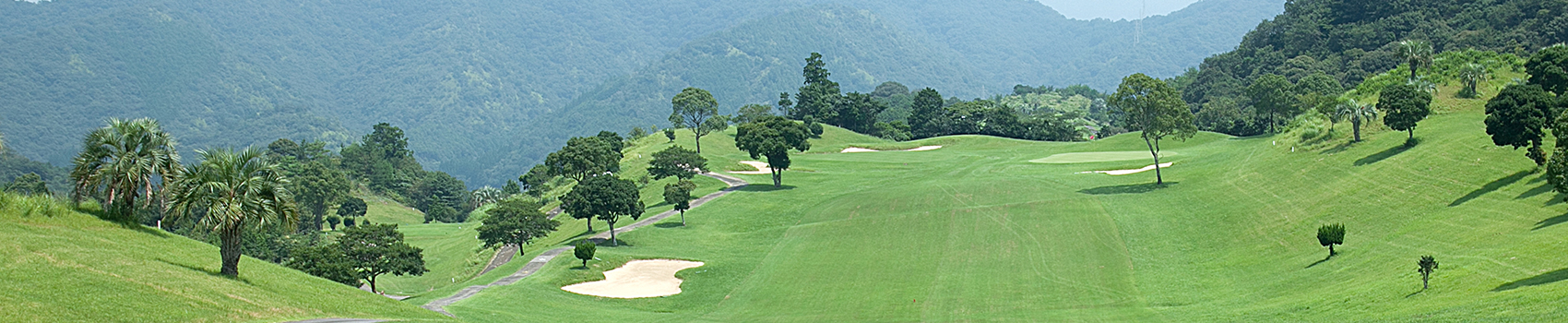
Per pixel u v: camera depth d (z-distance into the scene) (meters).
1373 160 87.44
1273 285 59.12
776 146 133.50
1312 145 101.38
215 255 56.75
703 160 149.12
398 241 79.44
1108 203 97.19
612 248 93.88
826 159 175.50
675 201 109.56
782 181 144.75
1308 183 87.31
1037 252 78.38
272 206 52.06
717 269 81.81
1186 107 105.50
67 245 48.16
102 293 39.97
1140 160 138.38
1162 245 77.31
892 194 118.38
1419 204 70.44
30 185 147.00
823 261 82.19
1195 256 72.69
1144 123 105.81
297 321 42.34
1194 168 115.25
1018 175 128.00
